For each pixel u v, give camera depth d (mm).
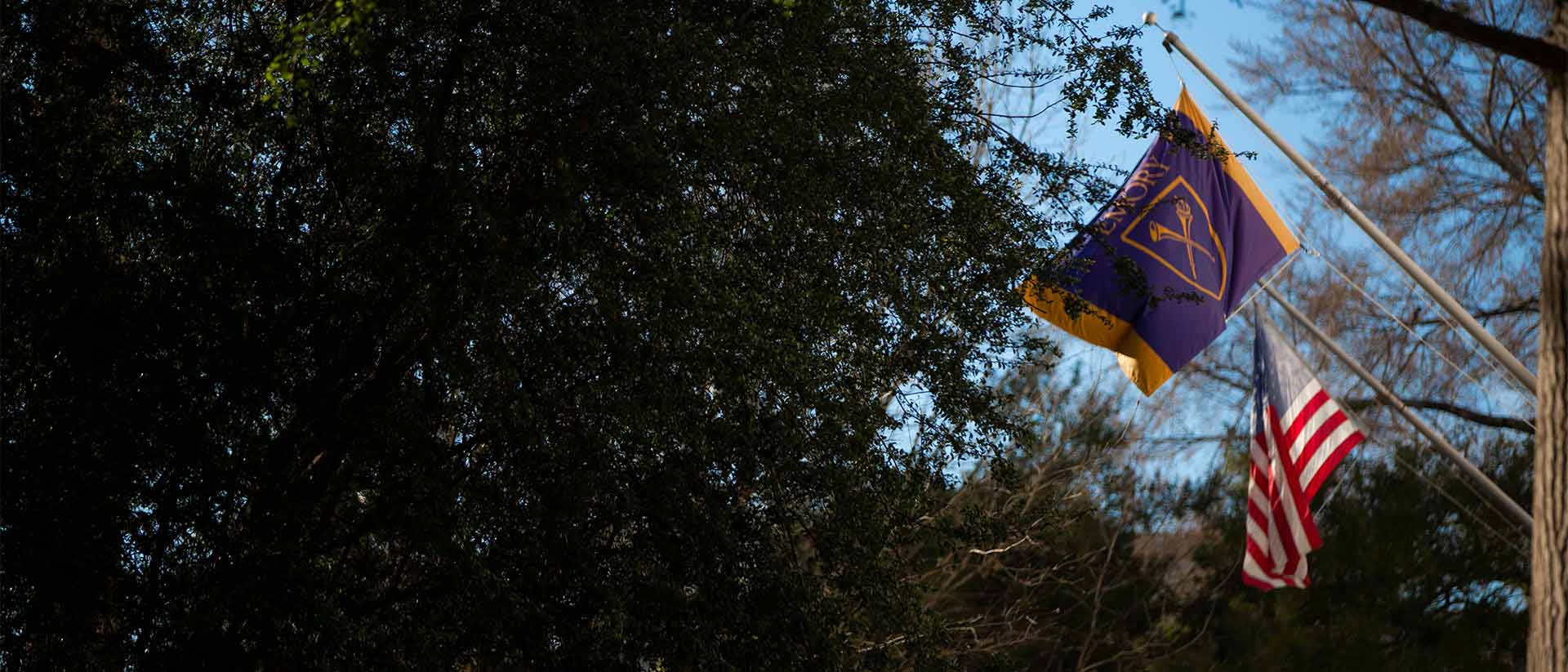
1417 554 20531
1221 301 13625
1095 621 21547
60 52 9633
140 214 9359
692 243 9984
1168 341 13172
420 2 9664
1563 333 4836
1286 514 13750
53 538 9047
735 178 10422
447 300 9367
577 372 9570
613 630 9398
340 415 9508
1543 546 4785
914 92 10867
